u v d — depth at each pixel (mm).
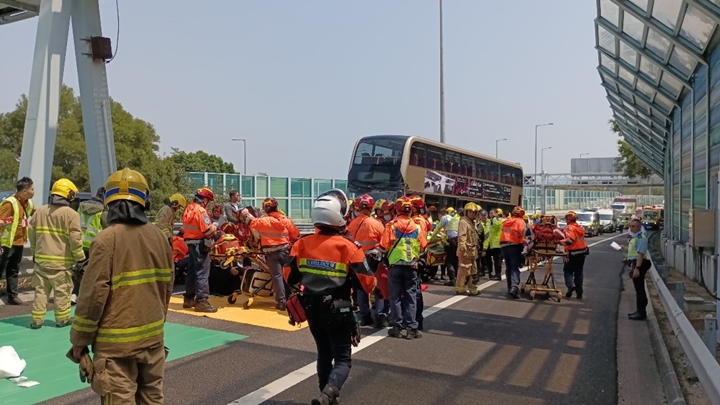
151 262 3684
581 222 41719
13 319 8422
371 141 20266
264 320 8859
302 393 5656
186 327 8328
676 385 5953
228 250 10797
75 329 3443
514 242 12141
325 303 4898
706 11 10047
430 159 21156
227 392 5645
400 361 7031
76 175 30703
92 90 14242
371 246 8641
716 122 11812
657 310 10812
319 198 5207
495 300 11898
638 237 10172
